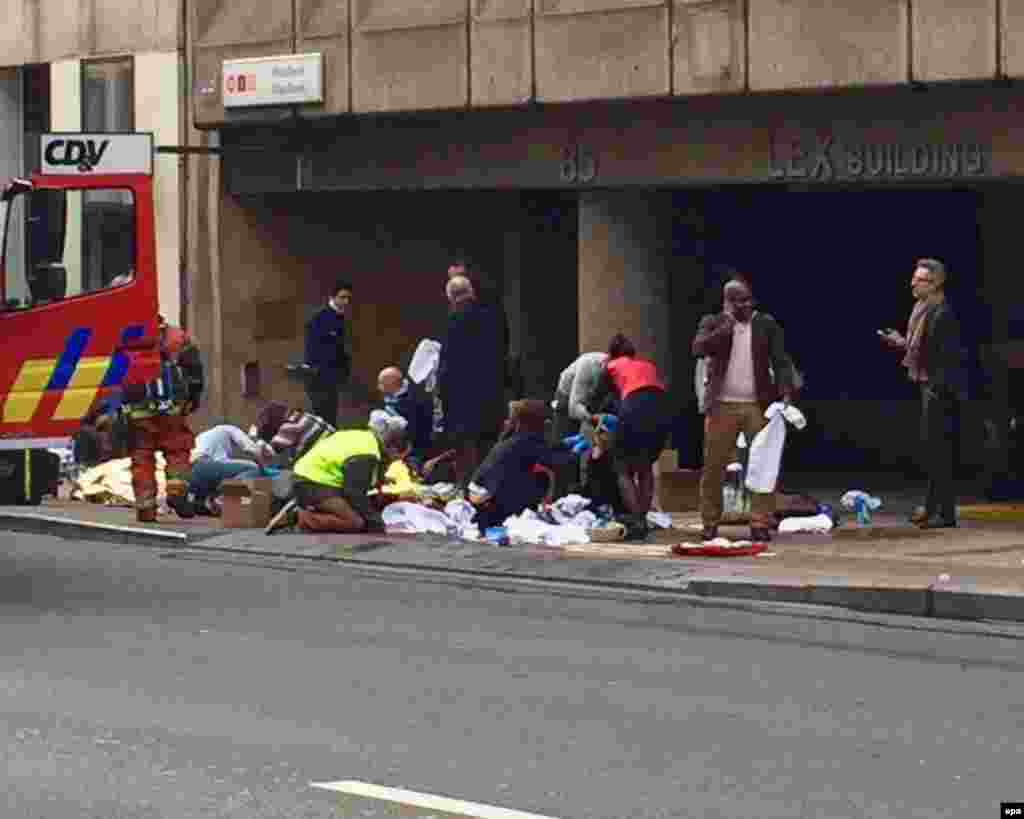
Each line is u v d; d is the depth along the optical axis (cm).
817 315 2394
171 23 2509
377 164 2316
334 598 1471
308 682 1119
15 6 2686
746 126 1995
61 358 1485
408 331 2547
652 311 2195
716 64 1970
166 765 909
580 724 1005
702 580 1482
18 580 1573
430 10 2198
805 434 2398
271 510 1838
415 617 1376
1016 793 860
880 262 2350
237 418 2477
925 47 1834
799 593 1438
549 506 1762
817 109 1944
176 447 1923
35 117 2734
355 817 814
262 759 921
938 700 1074
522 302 2555
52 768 903
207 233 2478
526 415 1756
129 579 1580
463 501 1808
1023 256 2208
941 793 859
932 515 1764
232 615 1382
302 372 2342
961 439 2189
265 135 2409
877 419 2359
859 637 1295
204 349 2481
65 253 1471
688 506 1931
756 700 1072
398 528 1783
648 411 1705
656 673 1155
